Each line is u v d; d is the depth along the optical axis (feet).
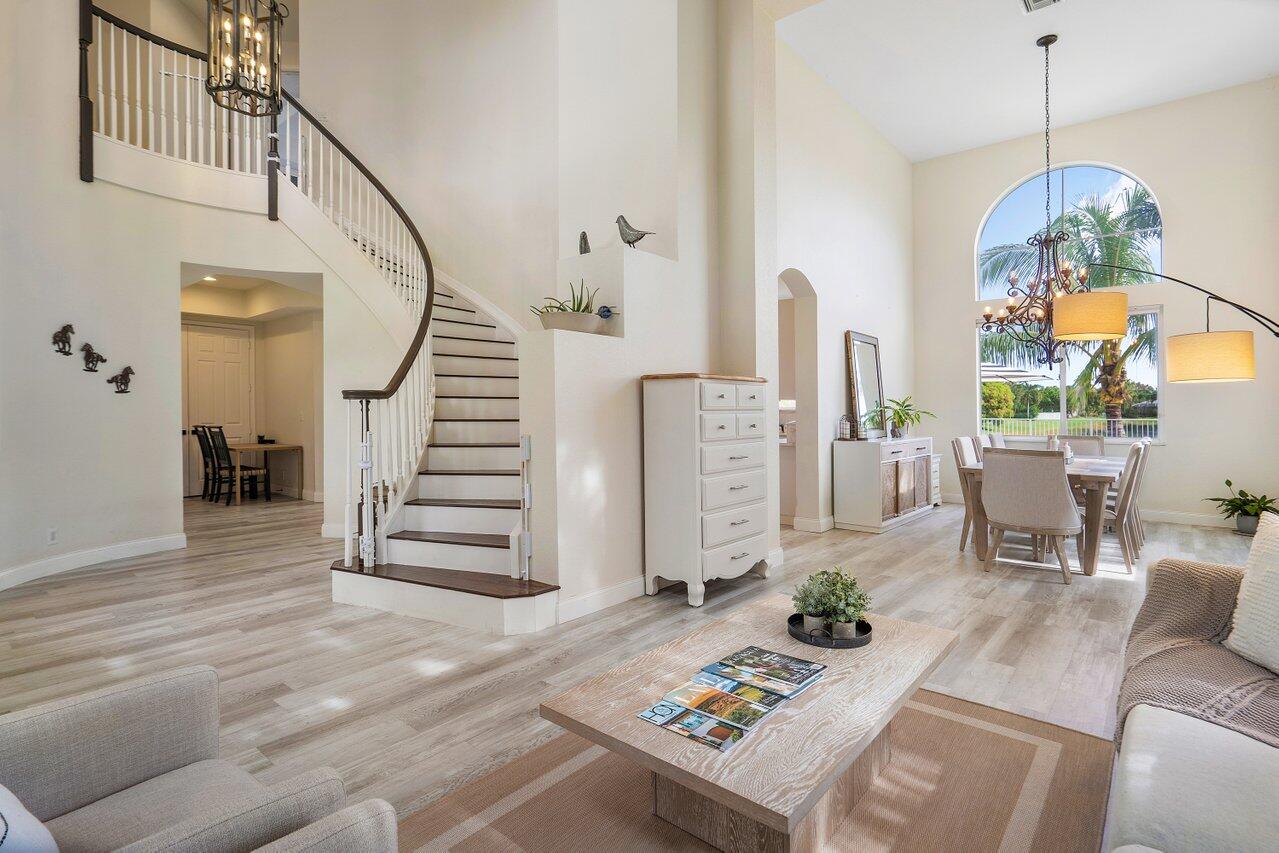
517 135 18.57
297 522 21.40
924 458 22.98
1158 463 21.45
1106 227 22.72
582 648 9.98
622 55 16.01
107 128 19.20
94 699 3.99
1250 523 18.69
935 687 8.57
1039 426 23.98
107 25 19.58
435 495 14.12
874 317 23.43
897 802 6.11
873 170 23.36
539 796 6.25
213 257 17.01
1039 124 23.12
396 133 20.68
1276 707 5.03
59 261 14.40
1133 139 22.00
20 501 13.67
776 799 4.28
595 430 11.92
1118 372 22.40
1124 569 14.89
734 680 6.04
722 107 15.43
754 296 14.92
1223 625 6.37
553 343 11.14
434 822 5.85
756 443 13.75
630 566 12.70
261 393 29.71
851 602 6.89
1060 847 5.46
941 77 19.92
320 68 21.43
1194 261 20.88
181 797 3.91
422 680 8.81
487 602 10.70
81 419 14.97
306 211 18.01
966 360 25.40
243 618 11.38
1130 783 4.21
